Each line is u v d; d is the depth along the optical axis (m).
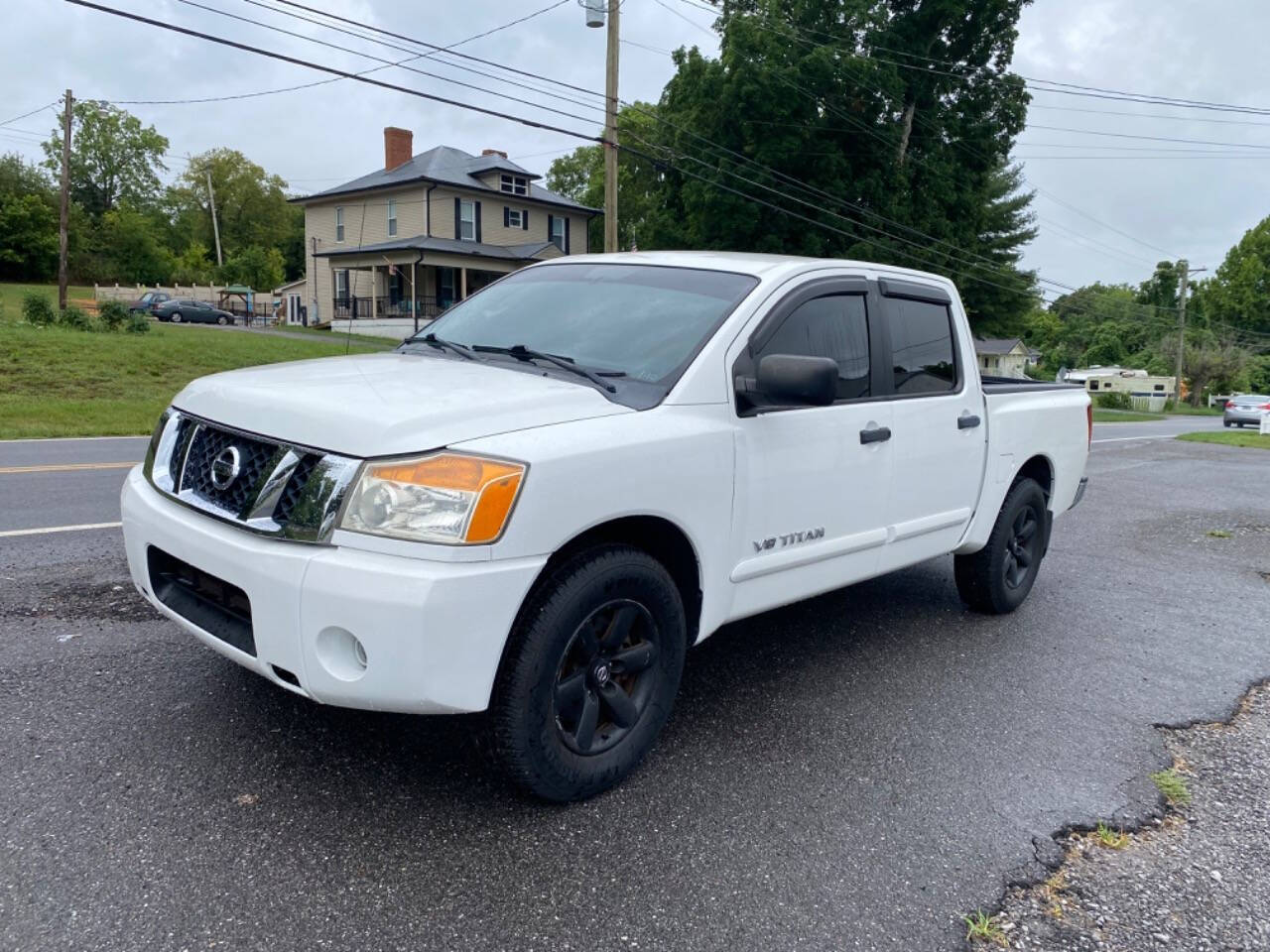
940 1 31.78
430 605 2.50
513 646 2.78
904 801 3.23
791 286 3.81
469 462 2.63
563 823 2.93
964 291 35.47
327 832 2.78
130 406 16.39
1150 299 95.81
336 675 2.58
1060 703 4.22
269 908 2.42
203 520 2.92
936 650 4.84
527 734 2.81
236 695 3.65
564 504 2.75
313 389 3.02
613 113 19.84
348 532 2.59
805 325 3.85
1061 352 99.31
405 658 2.51
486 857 2.72
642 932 2.45
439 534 2.56
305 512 2.65
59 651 4.02
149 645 4.13
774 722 3.81
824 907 2.61
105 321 27.73
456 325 4.22
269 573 2.62
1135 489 12.07
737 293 3.68
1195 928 2.65
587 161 66.62
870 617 5.35
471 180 41.16
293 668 2.62
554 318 3.92
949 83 33.59
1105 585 6.54
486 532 2.59
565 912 2.50
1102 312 83.06
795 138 30.81
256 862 2.62
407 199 40.59
